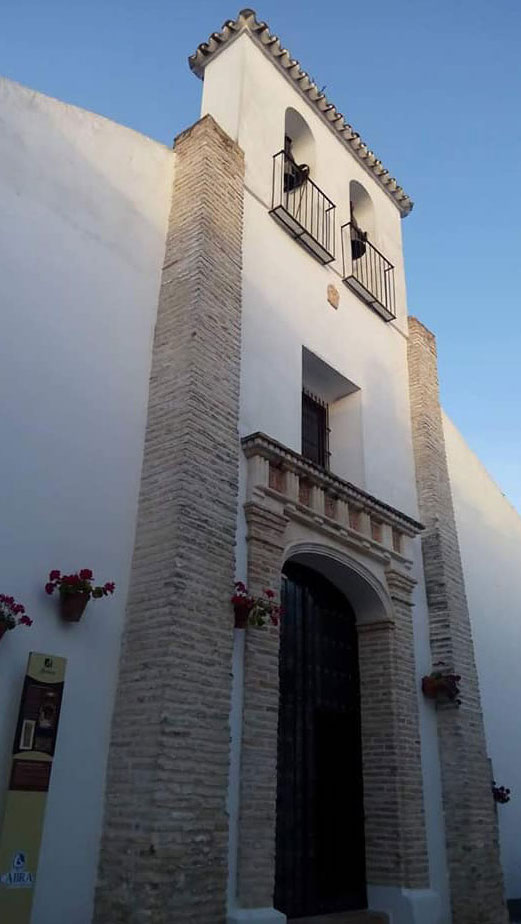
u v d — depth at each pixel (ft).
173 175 34.63
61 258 27.61
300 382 36.47
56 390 25.75
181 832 22.06
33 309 25.88
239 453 30.37
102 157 30.99
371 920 31.07
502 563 52.95
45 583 23.30
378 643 36.78
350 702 35.99
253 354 33.55
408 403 46.98
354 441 41.16
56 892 20.94
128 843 21.76
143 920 20.44
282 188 39.68
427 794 35.58
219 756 24.22
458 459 51.29
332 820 32.68
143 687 23.75
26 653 22.07
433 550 42.45
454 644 39.96
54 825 21.47
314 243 39.99
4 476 23.21
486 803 37.83
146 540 26.32
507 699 47.91
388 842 33.01
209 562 26.30
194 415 27.81
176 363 29.12
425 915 31.91
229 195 34.53
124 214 31.19
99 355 27.86
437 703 38.60
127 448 27.66
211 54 43.32
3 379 24.12
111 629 24.85
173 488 26.45
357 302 44.34
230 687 25.66
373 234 49.88
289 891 29.76
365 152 49.49
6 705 21.13
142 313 30.42
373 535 37.50
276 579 29.81
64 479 24.98
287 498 31.48
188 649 24.31
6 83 27.61
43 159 28.19
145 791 22.13
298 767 31.94
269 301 35.94
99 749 23.31
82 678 23.45
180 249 32.01
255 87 40.73
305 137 45.60
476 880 34.68
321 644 35.50
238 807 25.17
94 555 25.09
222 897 22.76
